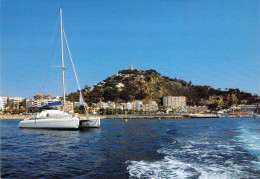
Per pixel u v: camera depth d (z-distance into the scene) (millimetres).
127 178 13406
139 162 17406
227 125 71500
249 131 45844
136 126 66250
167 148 24109
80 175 13891
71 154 20281
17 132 38875
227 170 15156
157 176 13820
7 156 18906
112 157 19156
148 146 25359
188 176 13828
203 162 17516
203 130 49719
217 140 31141
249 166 16266
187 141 29953
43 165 16141
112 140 30297
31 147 23719
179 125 72812
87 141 28844
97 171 14797
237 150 22938
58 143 26719
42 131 40562
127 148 23844
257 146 25578
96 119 48125
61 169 15156
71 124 41219
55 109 46375
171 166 16250
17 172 14211
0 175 13445
